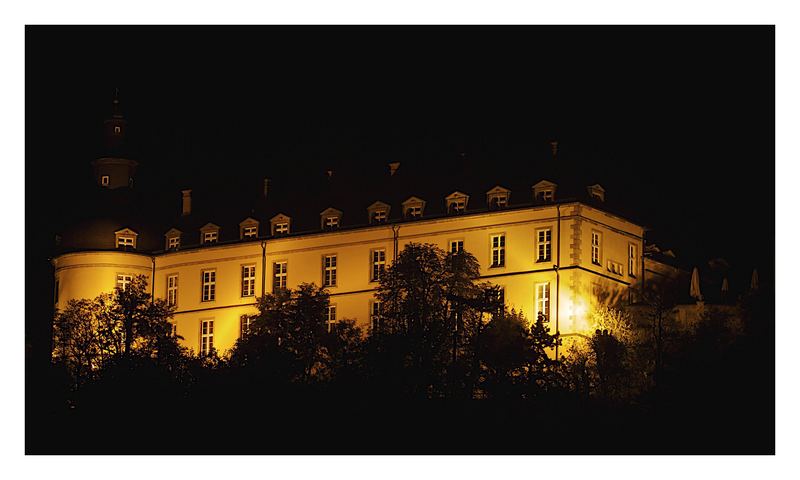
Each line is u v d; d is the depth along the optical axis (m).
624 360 112.06
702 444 98.94
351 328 118.12
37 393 114.69
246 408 107.56
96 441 104.75
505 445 99.50
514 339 107.06
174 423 107.12
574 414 103.38
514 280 122.62
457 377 106.75
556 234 121.56
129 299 127.19
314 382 112.94
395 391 106.50
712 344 110.56
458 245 126.06
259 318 119.81
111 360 118.25
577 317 119.62
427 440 101.38
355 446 101.75
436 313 112.75
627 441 99.44
